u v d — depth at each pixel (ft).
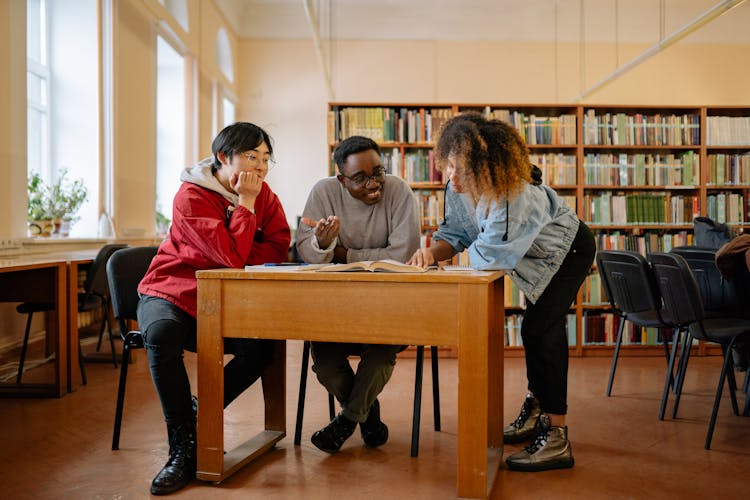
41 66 16.94
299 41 29.96
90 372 13.41
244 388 7.55
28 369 13.60
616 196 17.40
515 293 16.56
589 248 7.38
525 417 8.55
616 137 17.35
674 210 17.44
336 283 6.31
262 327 6.51
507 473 7.18
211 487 6.63
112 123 17.38
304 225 8.04
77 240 15.93
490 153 6.39
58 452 7.84
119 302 8.14
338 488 6.60
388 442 8.32
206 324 6.62
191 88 23.71
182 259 7.17
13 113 13.55
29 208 15.64
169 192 24.85
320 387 11.89
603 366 14.90
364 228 8.17
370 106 17.61
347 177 7.73
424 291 6.11
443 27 29.58
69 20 17.21
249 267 7.04
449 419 9.55
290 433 8.75
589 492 6.57
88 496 6.35
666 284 9.43
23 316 14.42
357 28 29.66
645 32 29.43
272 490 6.54
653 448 8.18
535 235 6.76
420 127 17.38
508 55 29.68
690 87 29.48
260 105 30.04
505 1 28.68
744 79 29.48
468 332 6.01
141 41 19.42
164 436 8.57
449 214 8.00
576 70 29.63
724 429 9.15
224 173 7.46
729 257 9.29
